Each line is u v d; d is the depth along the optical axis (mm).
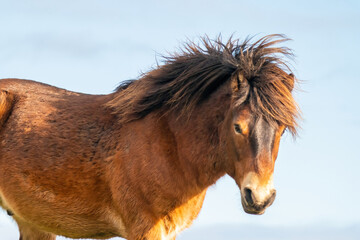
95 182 18516
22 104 20219
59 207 18875
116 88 19641
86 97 20203
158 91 18109
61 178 18734
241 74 16188
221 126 17062
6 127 20031
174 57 18766
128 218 18062
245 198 15680
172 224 17891
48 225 19469
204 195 18484
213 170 17531
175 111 17922
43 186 18922
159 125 17953
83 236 19641
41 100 20234
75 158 18688
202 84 17578
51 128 19344
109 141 18531
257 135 15680
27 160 19188
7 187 19562
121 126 18516
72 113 19469
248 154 15781
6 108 20203
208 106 17500
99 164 18484
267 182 15523
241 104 16031
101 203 18594
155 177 17578
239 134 15961
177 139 17688
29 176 19094
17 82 21031
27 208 19422
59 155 18875
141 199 17797
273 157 15789
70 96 20375
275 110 15766
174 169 17578
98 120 19000
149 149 17766
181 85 17828
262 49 17406
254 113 15789
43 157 19016
